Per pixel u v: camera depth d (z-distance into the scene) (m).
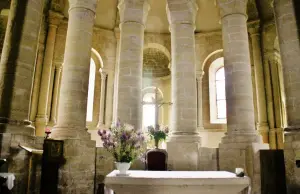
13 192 8.17
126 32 13.35
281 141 15.88
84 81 11.56
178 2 13.83
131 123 12.29
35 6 9.84
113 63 18.58
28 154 8.75
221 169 11.33
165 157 11.66
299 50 10.12
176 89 12.81
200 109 18.31
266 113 16.58
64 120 10.91
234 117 11.65
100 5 18.16
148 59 21.23
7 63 8.98
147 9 14.29
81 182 10.38
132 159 6.19
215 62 19.38
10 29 9.30
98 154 11.43
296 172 9.17
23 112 9.04
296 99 9.82
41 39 16.62
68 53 11.67
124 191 5.69
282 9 10.85
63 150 10.13
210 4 18.45
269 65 17.19
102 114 17.69
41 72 16.41
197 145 11.85
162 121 20.31
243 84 11.84
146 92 21.14
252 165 10.62
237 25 12.51
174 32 13.62
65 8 17.69
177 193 5.64
